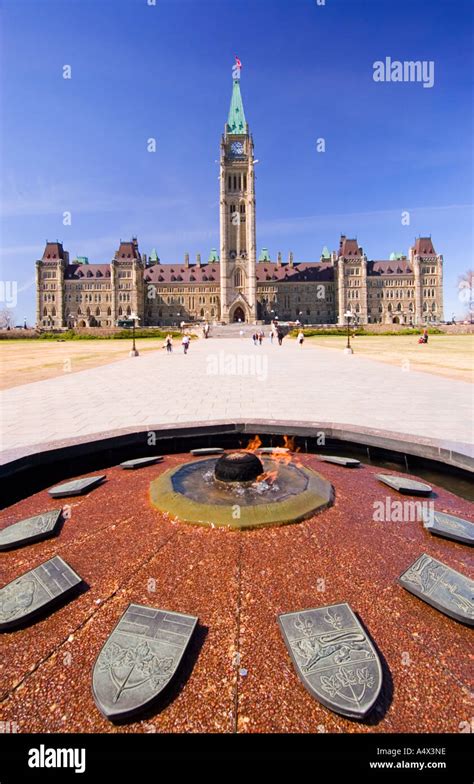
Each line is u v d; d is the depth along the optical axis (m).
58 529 4.67
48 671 2.83
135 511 4.96
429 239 132.38
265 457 6.91
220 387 15.84
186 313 129.00
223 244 110.81
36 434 9.24
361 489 5.69
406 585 3.52
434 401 12.52
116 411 11.51
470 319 120.12
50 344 66.19
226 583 3.64
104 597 3.53
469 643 3.02
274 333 70.38
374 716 2.47
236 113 111.62
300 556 3.99
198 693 2.64
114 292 122.00
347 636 2.98
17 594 3.46
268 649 2.97
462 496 6.38
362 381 17.31
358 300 126.56
